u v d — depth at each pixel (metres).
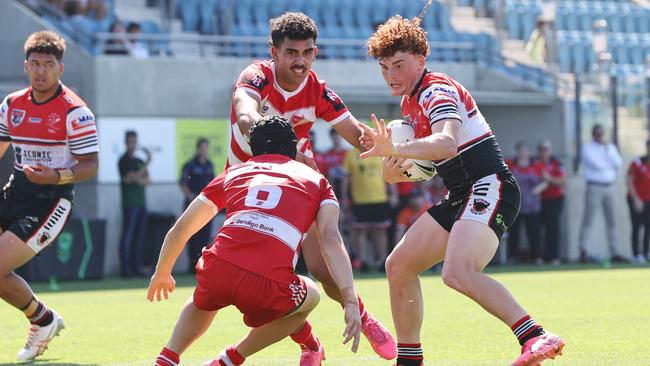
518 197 19.12
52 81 23.75
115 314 34.47
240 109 20.27
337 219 17.92
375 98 62.22
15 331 29.44
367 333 21.47
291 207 17.70
